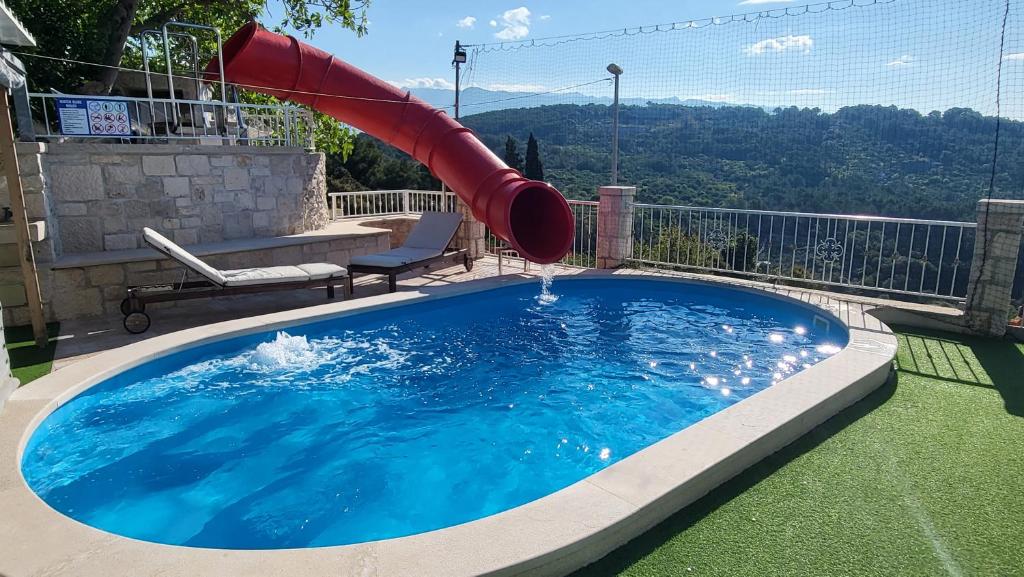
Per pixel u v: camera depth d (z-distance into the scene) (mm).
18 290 6496
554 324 7172
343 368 5719
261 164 9453
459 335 6734
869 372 4422
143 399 4961
